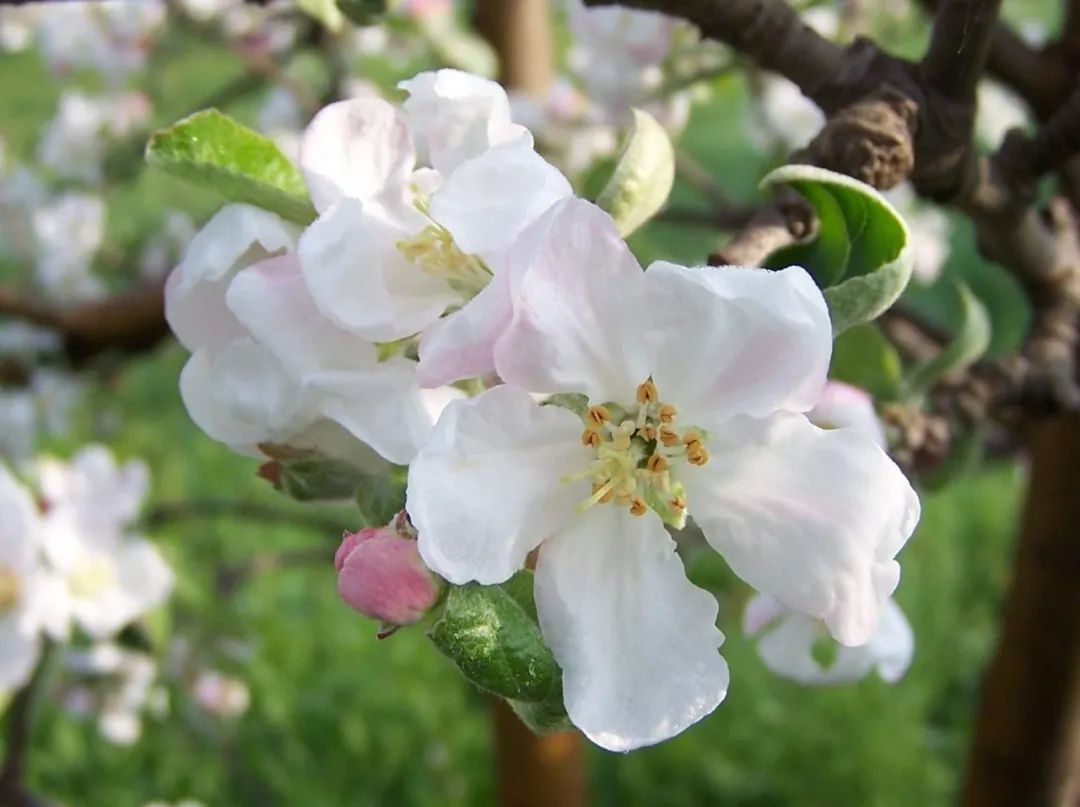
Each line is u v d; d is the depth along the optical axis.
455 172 0.13
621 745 0.13
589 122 0.31
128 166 0.56
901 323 0.29
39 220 0.57
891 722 0.61
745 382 0.14
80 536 0.33
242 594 0.67
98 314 0.40
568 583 0.14
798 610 0.14
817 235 0.16
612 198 0.14
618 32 0.30
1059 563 0.27
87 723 0.60
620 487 0.14
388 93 0.40
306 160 0.15
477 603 0.13
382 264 0.14
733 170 0.83
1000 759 0.29
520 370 0.13
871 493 0.13
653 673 0.14
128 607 0.33
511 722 0.35
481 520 0.13
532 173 0.13
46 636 0.33
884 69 0.17
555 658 0.14
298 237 0.15
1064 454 0.27
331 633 0.68
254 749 0.61
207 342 0.15
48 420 0.58
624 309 0.13
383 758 0.62
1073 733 0.29
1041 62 0.23
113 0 0.39
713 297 0.13
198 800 0.59
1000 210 0.19
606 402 0.14
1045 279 0.21
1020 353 0.21
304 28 0.39
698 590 0.14
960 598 0.72
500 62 0.36
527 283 0.13
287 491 0.15
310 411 0.14
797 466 0.14
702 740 0.61
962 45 0.16
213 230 0.15
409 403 0.14
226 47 0.44
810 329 0.13
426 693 0.64
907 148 0.16
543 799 0.35
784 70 0.17
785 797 0.60
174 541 0.50
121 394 0.81
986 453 0.33
